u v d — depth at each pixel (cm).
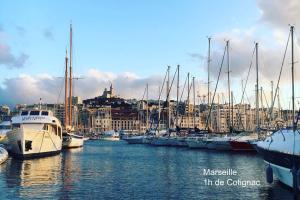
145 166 4572
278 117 8581
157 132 12225
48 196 2558
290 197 2511
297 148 2378
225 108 11694
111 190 2823
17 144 5078
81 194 2652
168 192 2759
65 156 6056
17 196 2536
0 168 4028
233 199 2508
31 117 5800
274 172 2995
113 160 5438
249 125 9850
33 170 3903
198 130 8900
